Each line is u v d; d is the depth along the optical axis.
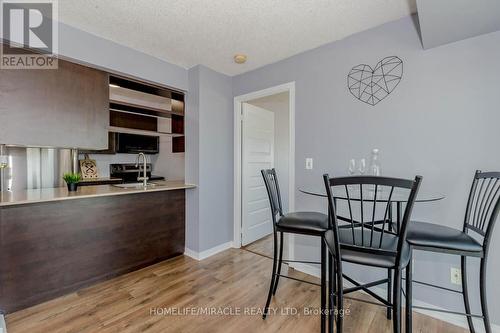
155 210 2.76
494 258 1.68
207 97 2.99
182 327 1.72
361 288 1.50
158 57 2.72
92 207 2.25
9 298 1.83
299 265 2.64
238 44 2.43
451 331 1.71
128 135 3.89
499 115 1.64
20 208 1.87
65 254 2.09
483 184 1.69
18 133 2.03
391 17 1.99
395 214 2.03
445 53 1.82
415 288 1.96
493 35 1.66
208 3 1.82
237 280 2.40
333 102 2.38
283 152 4.06
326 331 1.69
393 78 2.04
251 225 3.50
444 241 1.43
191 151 3.02
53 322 1.75
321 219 1.83
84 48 2.21
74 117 2.32
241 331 1.69
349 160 2.27
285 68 2.73
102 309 1.91
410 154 1.97
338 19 2.02
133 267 2.56
